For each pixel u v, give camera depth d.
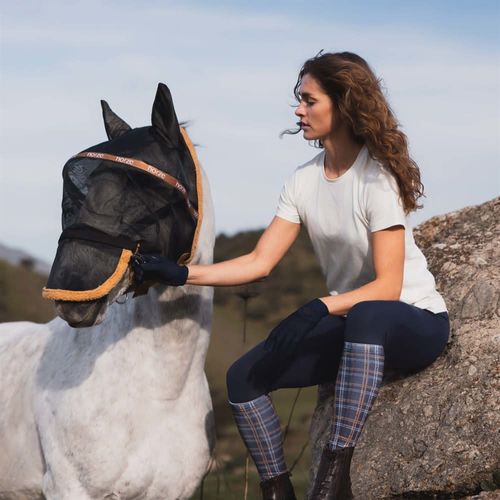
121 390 3.34
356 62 3.32
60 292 2.86
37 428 3.57
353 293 3.25
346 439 3.22
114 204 2.94
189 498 3.54
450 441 3.53
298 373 3.56
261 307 28.22
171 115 3.09
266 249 3.55
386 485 3.61
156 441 3.35
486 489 3.40
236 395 3.50
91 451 3.31
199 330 3.41
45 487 3.47
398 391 3.81
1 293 27.00
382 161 3.32
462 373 3.68
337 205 3.44
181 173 3.10
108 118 3.36
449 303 4.05
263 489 3.52
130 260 2.97
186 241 3.14
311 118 3.38
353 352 3.22
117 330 3.40
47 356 3.65
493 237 4.37
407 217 3.52
